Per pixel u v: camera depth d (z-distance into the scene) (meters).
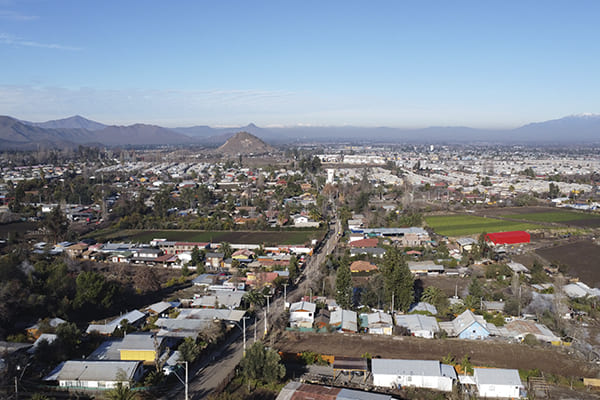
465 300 52.38
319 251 81.50
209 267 71.69
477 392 33.78
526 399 32.69
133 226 101.44
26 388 32.88
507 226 100.00
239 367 36.91
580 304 52.44
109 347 39.78
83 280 51.81
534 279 61.34
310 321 47.12
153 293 58.97
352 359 37.78
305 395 31.22
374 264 70.88
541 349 41.03
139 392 32.53
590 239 87.81
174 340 41.75
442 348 41.59
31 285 49.97
